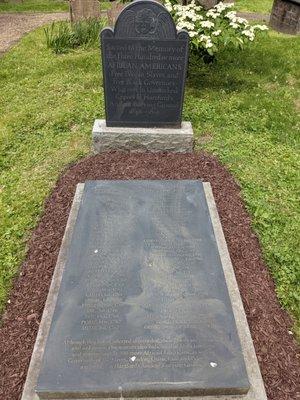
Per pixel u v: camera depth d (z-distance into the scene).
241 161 2.41
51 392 1.17
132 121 2.48
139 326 1.32
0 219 2.08
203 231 1.67
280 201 2.12
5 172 2.47
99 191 1.90
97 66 3.80
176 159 2.41
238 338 1.29
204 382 1.18
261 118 2.92
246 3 6.70
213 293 1.43
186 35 2.20
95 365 1.21
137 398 1.20
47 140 2.69
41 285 1.68
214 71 3.67
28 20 5.67
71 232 1.78
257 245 1.86
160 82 2.35
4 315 1.59
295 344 1.47
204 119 2.87
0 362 1.41
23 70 3.84
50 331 1.30
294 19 4.79
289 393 1.30
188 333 1.30
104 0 6.55
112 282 1.46
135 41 2.22
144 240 1.63
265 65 3.84
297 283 1.71
